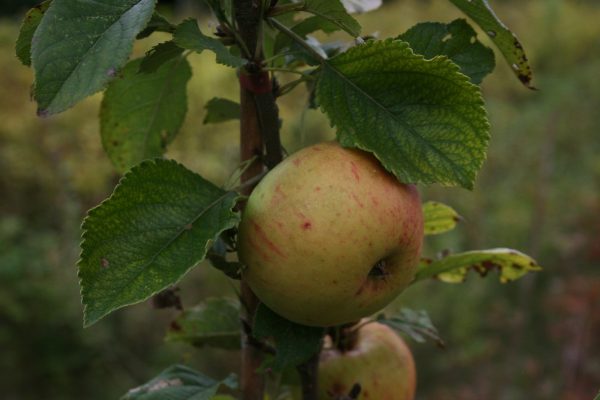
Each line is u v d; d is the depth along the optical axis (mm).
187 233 486
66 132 2051
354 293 507
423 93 499
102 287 469
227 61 481
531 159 2480
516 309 2037
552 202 2223
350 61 506
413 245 521
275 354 547
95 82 455
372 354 615
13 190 2014
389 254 514
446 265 615
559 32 3830
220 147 2139
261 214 501
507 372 1823
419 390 1953
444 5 3789
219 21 518
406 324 612
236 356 1910
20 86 2172
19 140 2014
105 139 647
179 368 577
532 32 3854
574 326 1743
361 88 508
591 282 1772
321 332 536
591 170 2502
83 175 1970
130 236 479
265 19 520
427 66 492
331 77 512
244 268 509
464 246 2184
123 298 468
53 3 467
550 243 2119
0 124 2035
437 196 2264
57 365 1827
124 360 1878
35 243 1842
